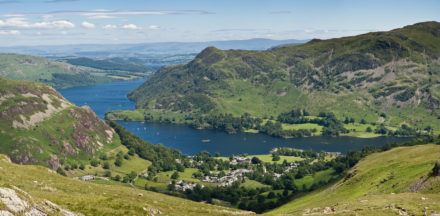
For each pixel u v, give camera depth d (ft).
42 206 153.38
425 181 316.19
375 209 244.22
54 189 274.16
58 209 165.07
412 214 219.82
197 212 283.79
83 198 219.41
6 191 136.87
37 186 268.41
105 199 225.76
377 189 385.29
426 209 220.64
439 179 299.79
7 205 129.29
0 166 309.01
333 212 259.60
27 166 351.25
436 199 254.06
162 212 240.53
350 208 266.57
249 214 326.24
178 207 294.05
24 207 136.87
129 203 228.22
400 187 347.15
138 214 211.41
